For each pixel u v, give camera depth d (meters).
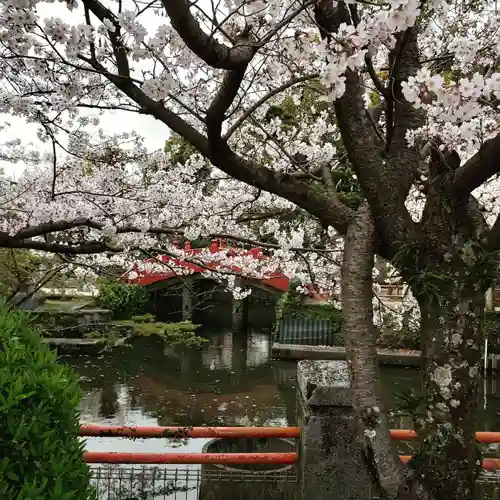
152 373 14.34
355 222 2.48
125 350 16.67
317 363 3.46
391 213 2.33
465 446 2.16
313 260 7.32
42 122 3.56
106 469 3.53
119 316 18.11
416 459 2.18
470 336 2.18
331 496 2.98
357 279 2.32
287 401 12.41
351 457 2.98
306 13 2.28
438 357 2.20
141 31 2.32
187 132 2.53
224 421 10.93
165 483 3.61
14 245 4.54
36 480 1.66
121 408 11.50
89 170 5.75
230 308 24.78
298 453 3.21
